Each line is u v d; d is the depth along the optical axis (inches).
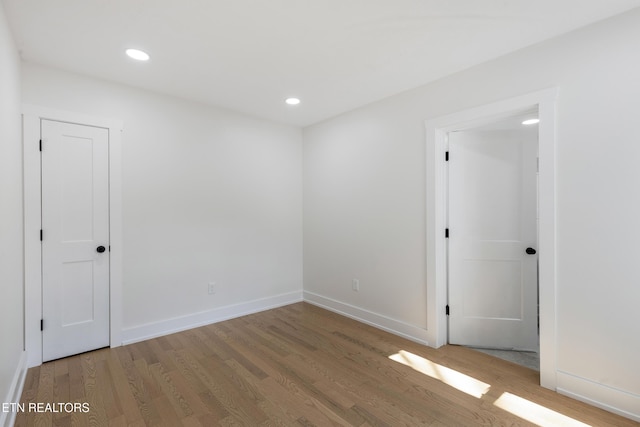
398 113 120.2
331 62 95.5
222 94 121.0
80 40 82.9
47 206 97.6
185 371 92.8
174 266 123.6
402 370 93.9
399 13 72.4
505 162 108.6
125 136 111.7
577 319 78.7
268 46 86.4
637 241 70.7
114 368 94.3
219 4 68.9
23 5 68.2
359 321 135.7
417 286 115.0
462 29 78.7
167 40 83.3
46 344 97.6
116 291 109.5
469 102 99.0
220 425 69.9
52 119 98.0
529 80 86.0
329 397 80.3
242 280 144.1
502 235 109.2
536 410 74.7
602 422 70.4
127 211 112.4
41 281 96.4
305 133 165.0
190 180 127.6
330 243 150.9
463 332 112.3
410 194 116.6
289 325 131.2
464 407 76.1
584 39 77.0
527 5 69.4
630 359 71.6
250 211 146.8
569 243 79.7
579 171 77.9
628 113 71.3
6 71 71.6
